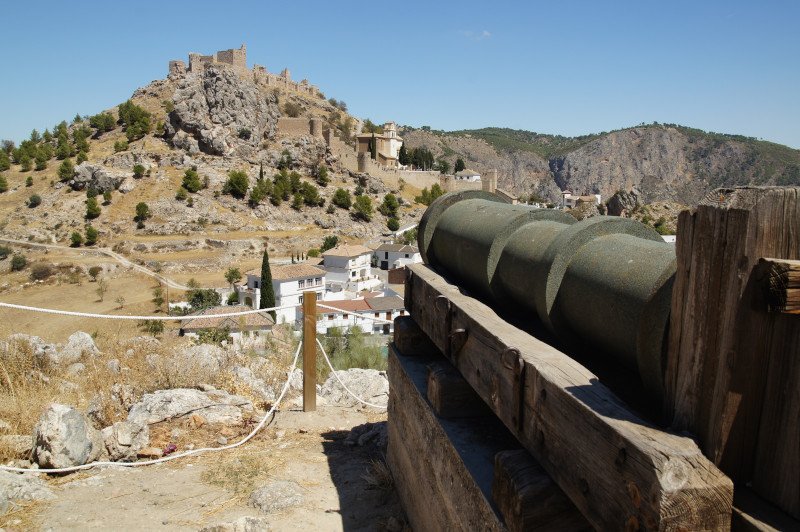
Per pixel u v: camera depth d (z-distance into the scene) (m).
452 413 3.54
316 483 5.05
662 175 169.00
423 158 116.69
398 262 66.38
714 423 1.72
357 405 7.26
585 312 2.67
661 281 2.18
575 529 2.26
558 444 2.17
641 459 1.65
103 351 8.68
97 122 103.88
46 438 4.98
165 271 58.75
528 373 2.43
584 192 179.00
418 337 4.79
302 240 71.75
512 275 3.38
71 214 70.44
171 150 84.69
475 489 2.83
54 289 52.59
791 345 1.63
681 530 1.58
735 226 1.65
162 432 5.90
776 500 1.67
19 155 93.94
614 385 2.63
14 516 4.26
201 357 8.03
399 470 4.74
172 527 4.28
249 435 5.95
